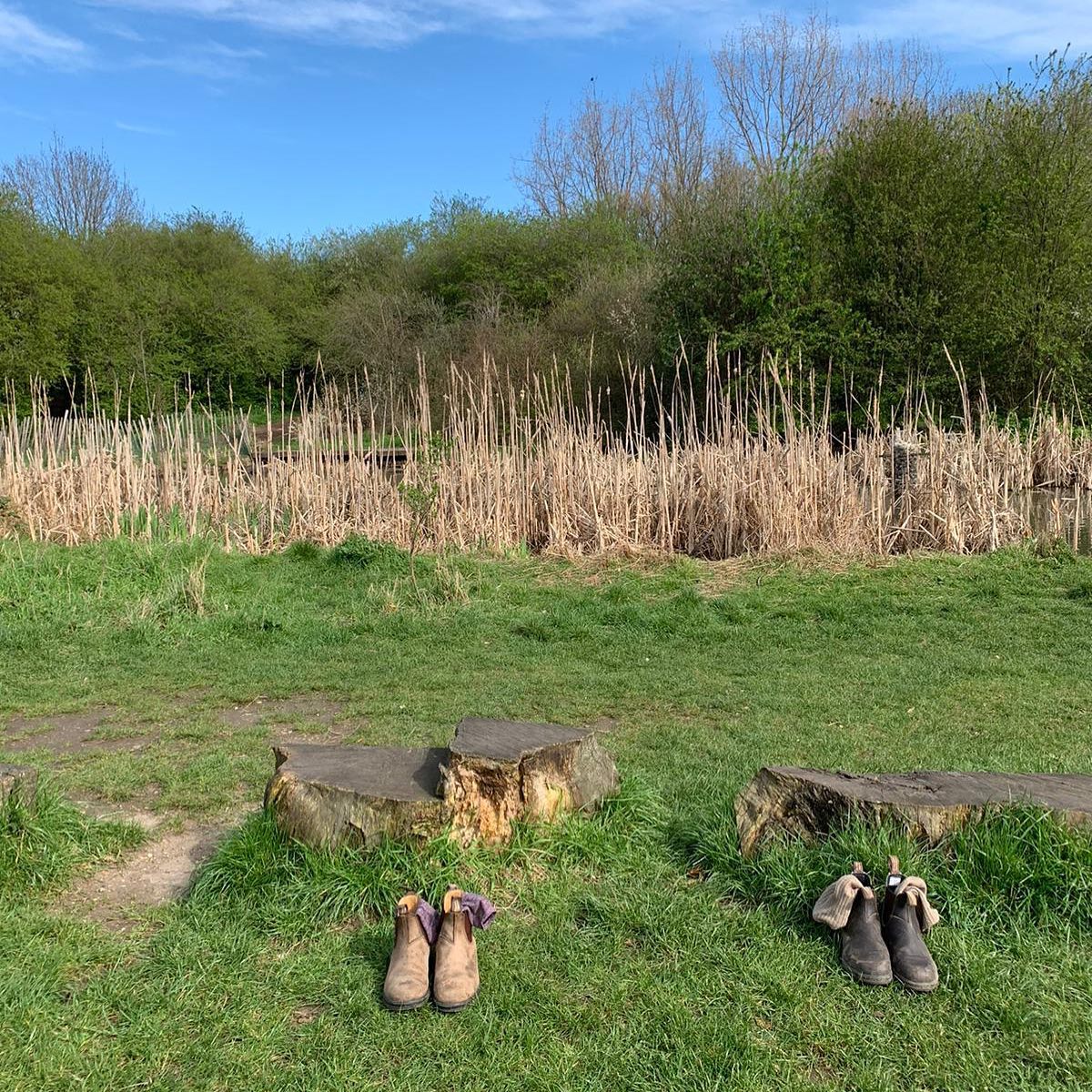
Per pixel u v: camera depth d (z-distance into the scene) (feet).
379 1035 9.44
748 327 69.05
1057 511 40.73
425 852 11.93
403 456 54.29
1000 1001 9.68
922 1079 8.82
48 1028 9.51
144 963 10.64
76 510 42.80
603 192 136.26
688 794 15.15
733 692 22.02
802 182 73.92
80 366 101.81
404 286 126.62
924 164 68.28
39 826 13.10
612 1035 9.39
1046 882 10.96
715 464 39.42
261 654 26.14
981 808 11.62
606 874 12.35
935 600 30.40
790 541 36.94
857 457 40.32
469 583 33.63
